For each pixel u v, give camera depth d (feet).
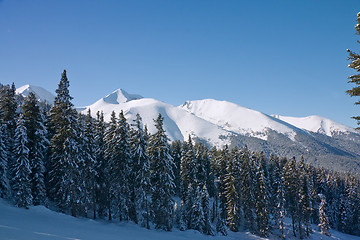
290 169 176.65
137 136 117.80
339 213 254.27
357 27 46.60
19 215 83.35
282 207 167.84
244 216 173.58
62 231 65.46
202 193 144.97
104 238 65.77
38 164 109.70
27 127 109.50
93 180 118.52
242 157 172.65
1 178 104.42
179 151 207.31
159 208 120.47
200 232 134.41
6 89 123.65
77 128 109.40
